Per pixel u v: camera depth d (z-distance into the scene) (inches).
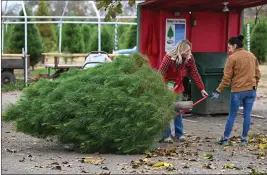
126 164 266.5
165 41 482.6
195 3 462.6
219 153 307.6
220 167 263.9
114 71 308.2
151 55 480.4
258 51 1050.7
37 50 1128.2
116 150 303.0
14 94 694.5
